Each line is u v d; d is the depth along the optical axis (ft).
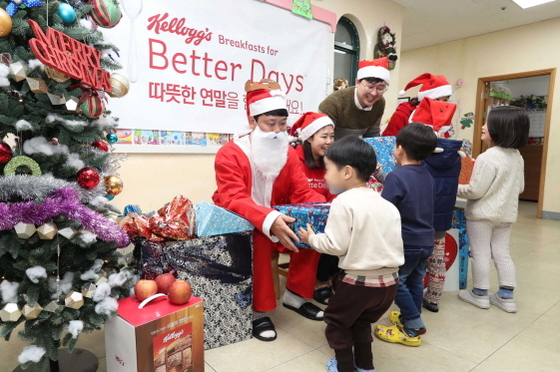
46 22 3.25
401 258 3.88
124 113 6.97
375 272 3.80
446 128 6.43
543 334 5.32
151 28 7.13
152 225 4.27
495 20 14.55
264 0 8.89
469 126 17.07
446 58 17.54
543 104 19.66
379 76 6.53
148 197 7.56
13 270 3.38
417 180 4.71
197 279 4.48
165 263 4.25
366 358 4.16
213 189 8.58
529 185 20.43
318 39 10.30
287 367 4.37
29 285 3.26
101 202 3.72
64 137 3.43
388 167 6.22
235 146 5.33
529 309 6.22
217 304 4.68
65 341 3.48
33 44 2.89
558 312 6.10
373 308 4.00
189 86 7.82
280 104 5.13
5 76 3.00
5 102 3.06
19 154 3.33
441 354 4.75
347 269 3.85
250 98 5.33
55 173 3.56
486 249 6.29
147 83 7.19
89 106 3.44
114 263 4.15
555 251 9.93
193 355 3.82
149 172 7.52
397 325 5.21
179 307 3.72
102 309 3.48
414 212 4.65
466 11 13.55
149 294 3.82
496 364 4.52
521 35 15.24
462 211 7.06
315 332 5.26
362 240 3.74
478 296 6.32
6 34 3.04
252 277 4.94
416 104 7.72
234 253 4.71
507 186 6.05
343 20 11.73
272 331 5.05
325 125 5.92
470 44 16.71
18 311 3.14
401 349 4.86
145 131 7.34
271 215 4.63
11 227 3.03
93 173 3.47
